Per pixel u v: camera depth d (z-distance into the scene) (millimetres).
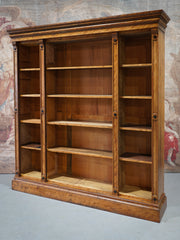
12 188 3857
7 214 3088
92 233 2676
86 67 3238
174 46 4402
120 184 3230
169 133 4531
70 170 3850
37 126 4066
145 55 3227
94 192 3279
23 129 3936
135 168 3389
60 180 3605
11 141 4648
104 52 3490
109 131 3545
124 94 3312
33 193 3682
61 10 4551
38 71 3971
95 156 3301
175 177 4332
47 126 3629
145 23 2791
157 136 2857
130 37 3225
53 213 3115
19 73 3787
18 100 3789
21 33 3588
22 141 3926
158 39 2768
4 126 4633
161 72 2951
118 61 3010
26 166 4031
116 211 3117
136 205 2998
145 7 4379
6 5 4484
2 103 4613
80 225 2838
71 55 3699
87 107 3674
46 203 3396
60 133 3861
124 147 3375
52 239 2574
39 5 4562
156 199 2914
